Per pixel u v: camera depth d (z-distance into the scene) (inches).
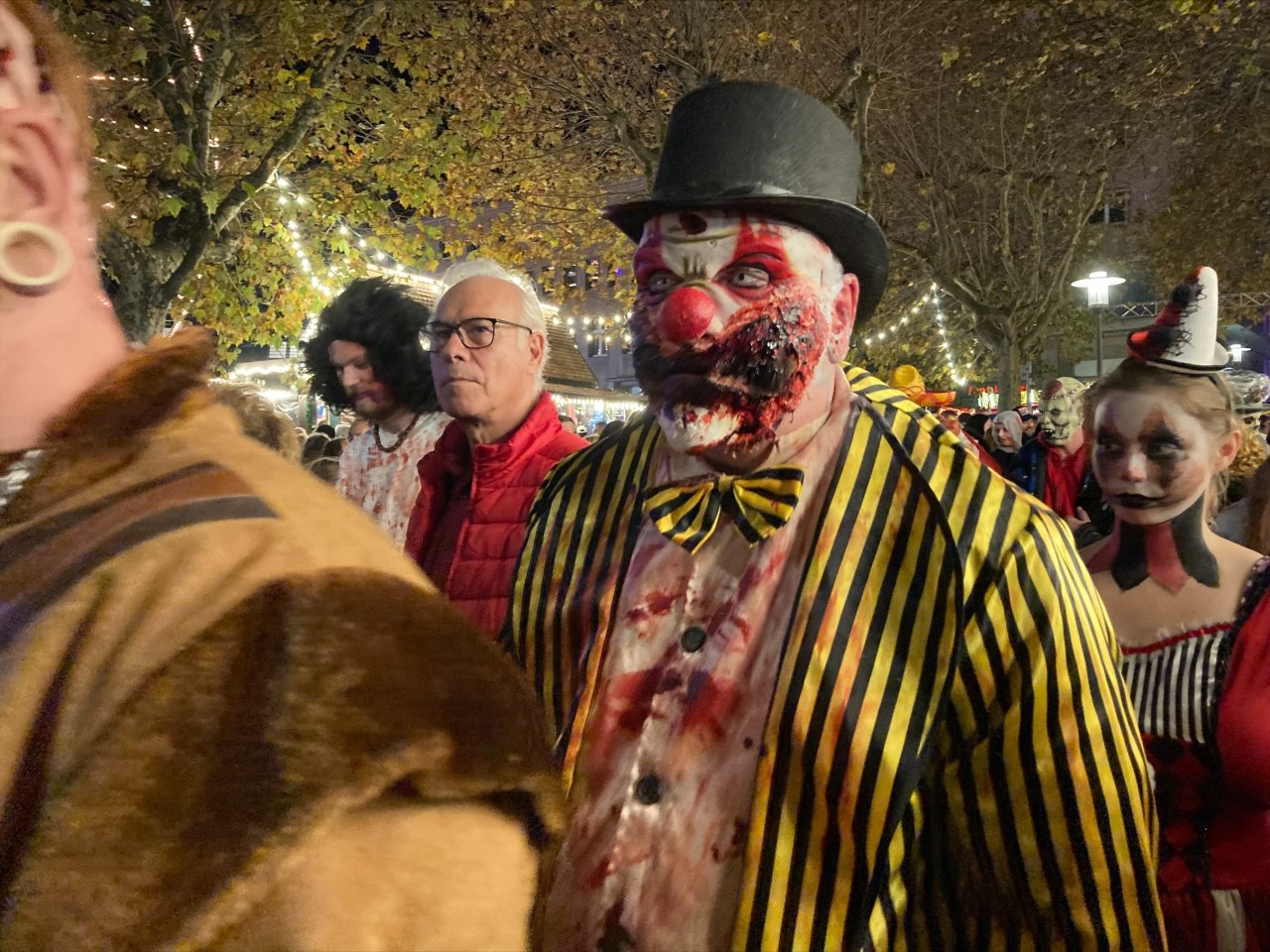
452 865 20.1
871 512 47.3
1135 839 43.7
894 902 44.6
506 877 21.1
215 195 309.1
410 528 106.2
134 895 17.7
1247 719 68.6
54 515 22.3
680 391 48.0
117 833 18.0
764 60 448.8
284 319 440.5
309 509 23.1
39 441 22.9
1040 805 43.7
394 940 19.0
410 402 125.3
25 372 22.9
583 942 45.8
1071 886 43.4
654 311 48.5
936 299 844.6
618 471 58.0
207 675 19.3
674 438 49.1
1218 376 74.6
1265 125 582.2
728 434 48.1
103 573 20.5
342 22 365.4
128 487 22.5
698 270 48.1
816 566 46.2
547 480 61.7
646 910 44.6
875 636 44.9
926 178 593.3
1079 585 47.0
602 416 856.9
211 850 18.0
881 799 42.7
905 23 457.7
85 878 17.8
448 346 96.7
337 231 421.1
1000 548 45.4
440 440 106.9
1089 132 589.0
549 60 486.3
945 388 1005.8
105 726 19.0
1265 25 498.6
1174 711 72.2
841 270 50.2
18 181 22.6
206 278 408.5
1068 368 1048.8
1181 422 73.5
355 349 124.0
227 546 21.1
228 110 380.2
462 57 462.6
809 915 42.1
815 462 49.3
